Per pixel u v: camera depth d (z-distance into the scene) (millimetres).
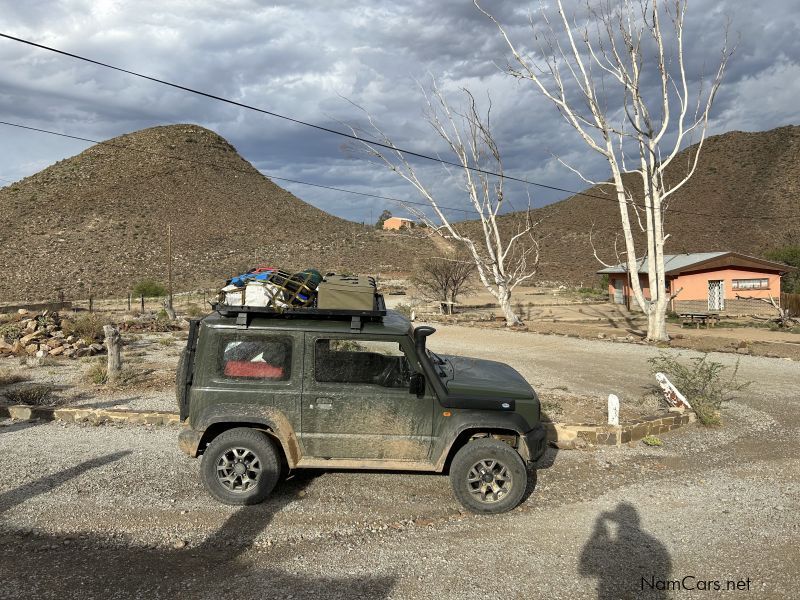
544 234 88750
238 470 5672
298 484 6254
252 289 5852
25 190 105812
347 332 5723
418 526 5336
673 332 23641
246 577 4379
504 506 5598
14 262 74250
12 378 11391
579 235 87188
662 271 19750
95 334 16484
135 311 32156
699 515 5652
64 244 82500
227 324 5723
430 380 5695
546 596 4191
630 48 19438
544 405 9836
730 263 30500
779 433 8695
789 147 92812
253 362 5770
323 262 86750
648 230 20078
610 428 7961
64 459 6906
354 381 5754
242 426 5805
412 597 4145
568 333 21891
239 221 105062
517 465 5559
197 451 5785
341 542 4984
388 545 4945
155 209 102062
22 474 6398
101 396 10312
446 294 34438
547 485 6406
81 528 5129
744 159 95125
